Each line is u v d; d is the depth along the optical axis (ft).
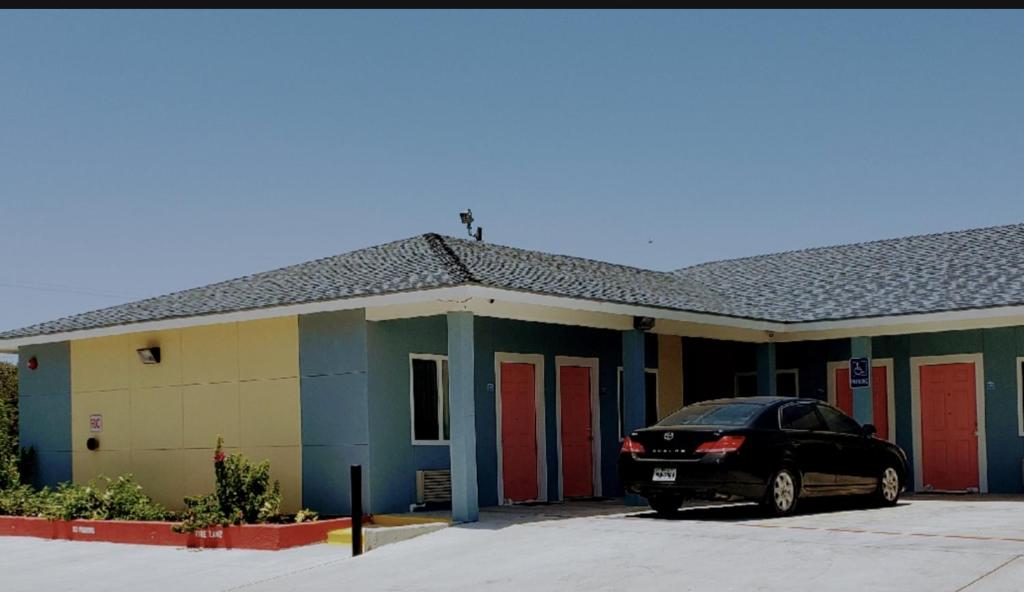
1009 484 63.52
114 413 61.41
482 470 56.70
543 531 44.62
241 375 55.83
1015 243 68.59
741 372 76.02
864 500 54.24
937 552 36.19
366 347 51.31
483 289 46.47
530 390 60.39
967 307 57.00
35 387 65.82
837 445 49.98
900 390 68.18
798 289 70.44
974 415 65.26
